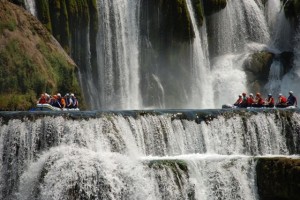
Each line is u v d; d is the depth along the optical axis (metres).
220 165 45.91
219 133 51.66
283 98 62.66
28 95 63.44
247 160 46.75
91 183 42.09
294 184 44.75
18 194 43.91
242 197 45.72
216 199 45.06
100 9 74.81
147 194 43.09
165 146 49.47
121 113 48.94
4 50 63.62
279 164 45.69
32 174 43.91
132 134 48.47
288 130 54.19
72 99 59.06
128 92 75.44
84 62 73.00
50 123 46.44
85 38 73.12
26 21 67.38
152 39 77.75
